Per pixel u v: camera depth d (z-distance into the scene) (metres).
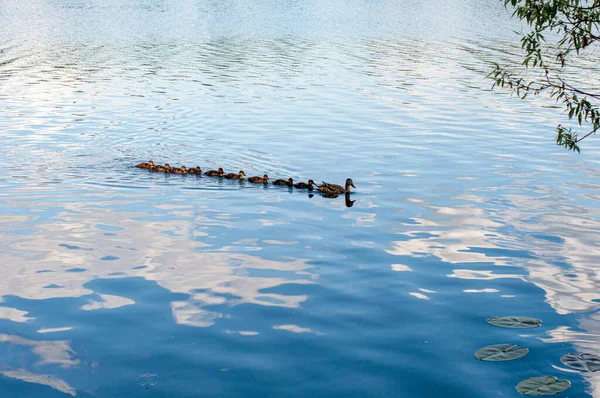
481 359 15.29
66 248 21.61
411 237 22.95
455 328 16.73
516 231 23.55
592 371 14.77
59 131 36.88
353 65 59.94
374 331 16.53
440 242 22.50
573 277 19.81
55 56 62.09
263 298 18.22
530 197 27.39
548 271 20.22
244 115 41.59
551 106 44.94
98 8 103.25
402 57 64.06
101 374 14.73
